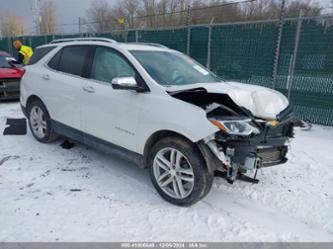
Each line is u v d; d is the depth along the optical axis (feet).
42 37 50.83
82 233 8.65
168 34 30.42
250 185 12.07
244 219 9.72
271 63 23.16
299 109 22.44
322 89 21.01
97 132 12.53
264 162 10.19
